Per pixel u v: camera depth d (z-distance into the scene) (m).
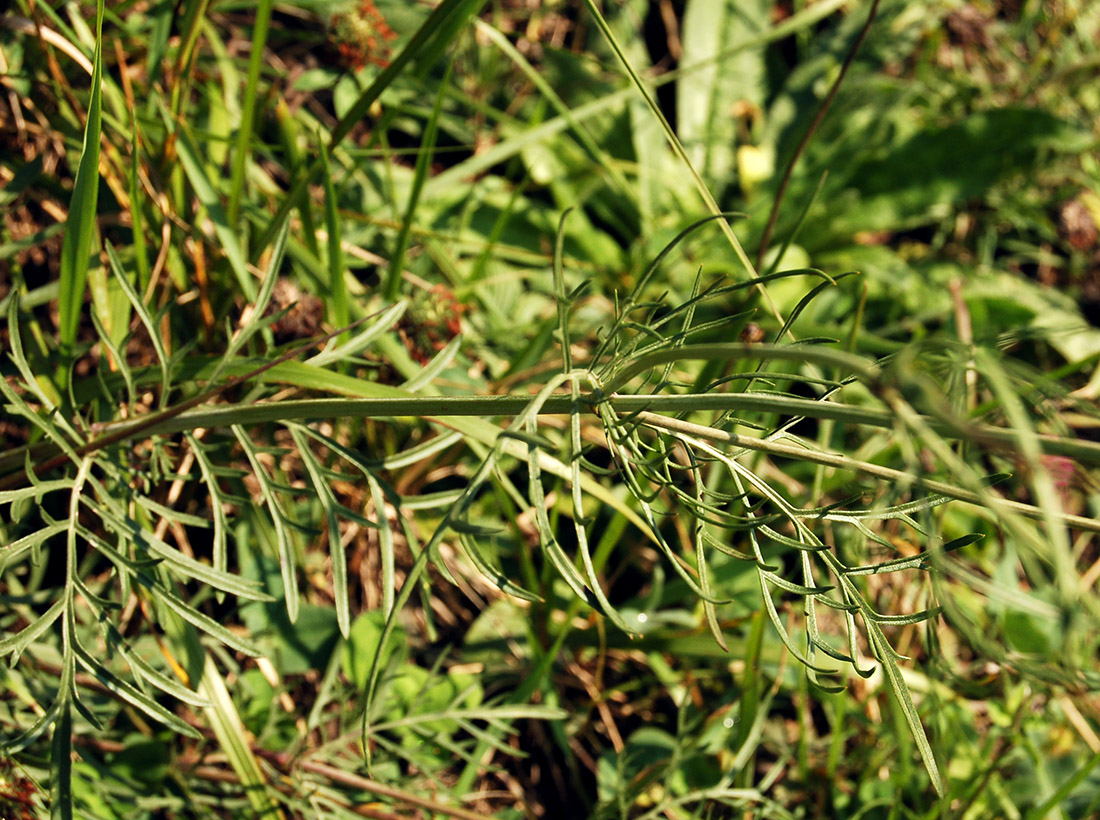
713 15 0.64
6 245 0.34
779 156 0.64
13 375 0.33
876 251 0.60
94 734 0.34
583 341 0.48
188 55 0.38
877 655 0.22
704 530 0.22
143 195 0.38
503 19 0.59
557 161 0.56
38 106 0.39
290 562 0.28
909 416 0.16
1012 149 0.60
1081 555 0.54
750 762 0.39
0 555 0.26
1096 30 0.73
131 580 0.35
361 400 0.26
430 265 0.49
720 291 0.23
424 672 0.39
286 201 0.36
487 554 0.44
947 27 0.68
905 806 0.40
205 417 0.28
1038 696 0.43
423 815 0.37
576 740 0.43
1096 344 0.58
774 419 0.43
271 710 0.36
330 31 0.41
